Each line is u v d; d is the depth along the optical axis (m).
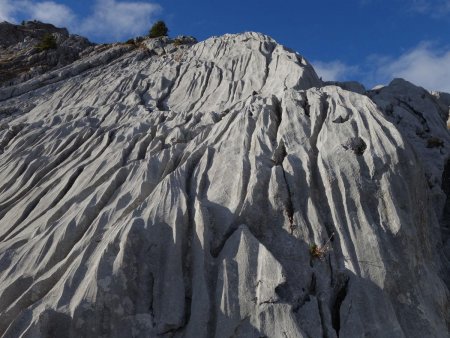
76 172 26.22
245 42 48.38
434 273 18.94
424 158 30.73
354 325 15.64
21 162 29.62
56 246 18.53
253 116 25.50
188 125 30.69
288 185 19.77
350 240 18.02
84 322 14.70
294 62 38.03
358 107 24.31
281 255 17.39
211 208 18.97
